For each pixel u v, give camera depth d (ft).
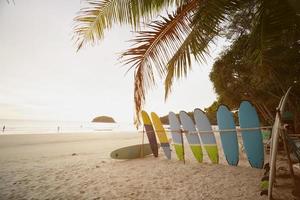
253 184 9.36
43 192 9.70
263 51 7.34
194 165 14.55
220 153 20.84
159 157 18.94
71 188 10.18
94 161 17.95
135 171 13.34
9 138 53.31
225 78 23.53
